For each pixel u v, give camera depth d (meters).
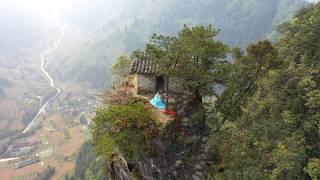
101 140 27.62
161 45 30.72
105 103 32.19
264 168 40.41
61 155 194.12
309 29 58.62
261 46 32.19
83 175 129.12
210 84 32.31
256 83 33.00
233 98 32.59
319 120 47.69
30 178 173.50
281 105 52.00
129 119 27.34
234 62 32.78
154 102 30.05
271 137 43.00
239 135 35.72
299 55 60.84
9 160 197.62
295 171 42.78
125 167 27.92
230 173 29.94
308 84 49.75
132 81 33.12
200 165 29.33
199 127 30.75
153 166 27.58
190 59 30.19
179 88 31.61
